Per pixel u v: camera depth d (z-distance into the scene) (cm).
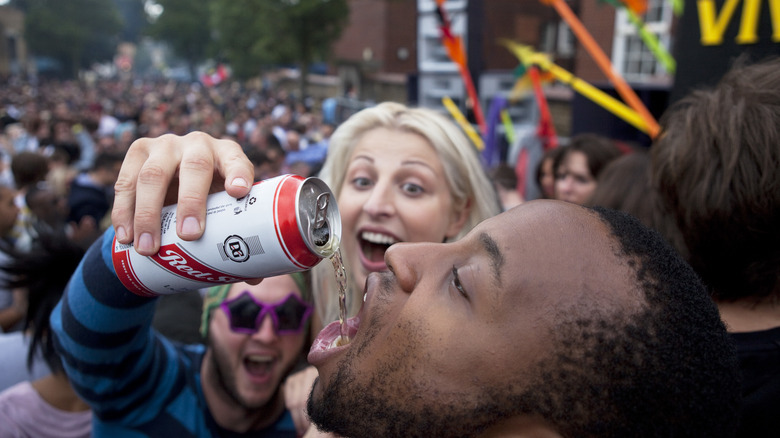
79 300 112
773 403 104
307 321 158
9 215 366
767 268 117
